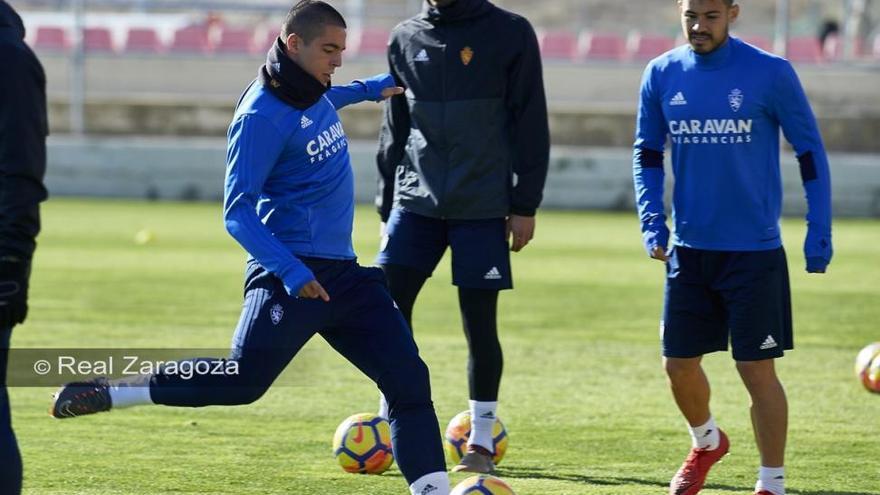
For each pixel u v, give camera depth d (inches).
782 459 550.0
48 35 2753.4
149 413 746.2
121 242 1617.9
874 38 2751.0
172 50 2738.7
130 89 2541.8
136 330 1023.6
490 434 628.4
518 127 637.9
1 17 404.2
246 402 485.7
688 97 546.6
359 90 557.0
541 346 992.9
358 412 758.5
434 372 887.7
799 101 538.3
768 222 542.9
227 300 1184.2
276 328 478.6
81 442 670.5
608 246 1638.8
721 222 542.9
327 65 477.4
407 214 658.2
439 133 640.4
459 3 634.8
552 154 2085.4
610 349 983.0
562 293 1266.0
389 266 655.1
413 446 485.1
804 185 547.5
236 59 2491.4
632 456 656.4
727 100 538.6
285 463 630.5
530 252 1574.8
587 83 2431.1
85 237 1662.2
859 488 591.8
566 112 2374.5
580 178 2081.7
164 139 2466.8
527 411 768.9
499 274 632.4
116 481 589.9
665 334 563.5
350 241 502.9
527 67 632.4
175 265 1423.5
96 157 2177.7
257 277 487.8
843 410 773.3
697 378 564.4
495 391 630.5
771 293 541.0
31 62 399.9
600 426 729.0
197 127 2470.5
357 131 2396.7
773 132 546.3
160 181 2171.5
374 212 1985.7
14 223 398.0
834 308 1172.5
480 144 635.5
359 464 609.3
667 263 567.8
